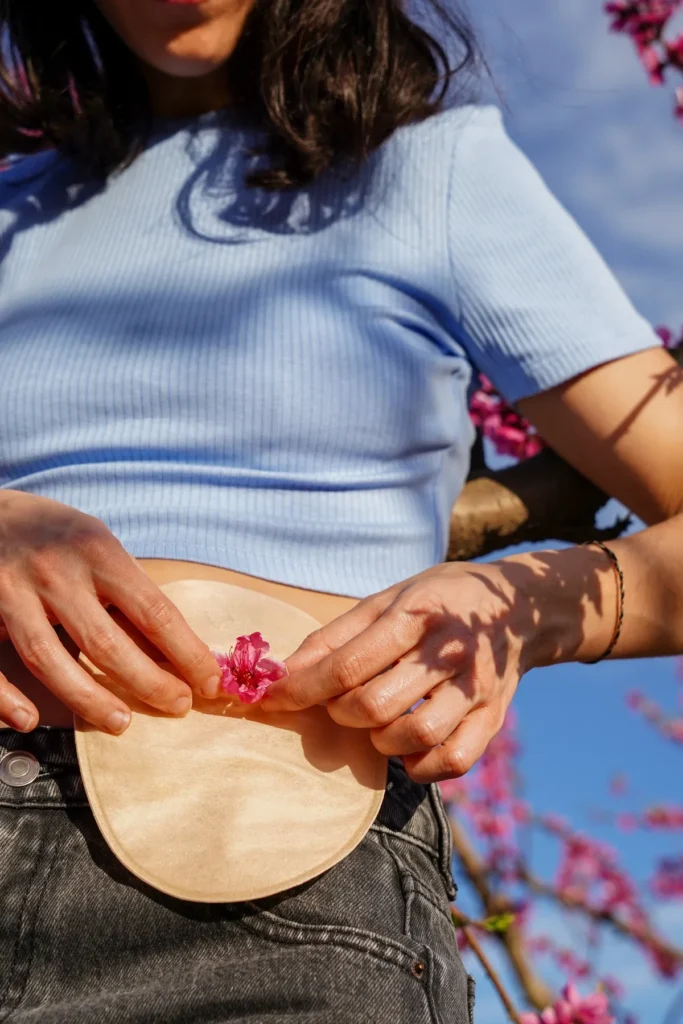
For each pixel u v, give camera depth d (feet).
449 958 3.59
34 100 4.38
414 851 3.66
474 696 3.58
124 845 3.45
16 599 3.58
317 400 3.85
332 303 3.93
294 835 3.50
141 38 4.10
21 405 3.92
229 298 3.95
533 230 4.10
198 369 3.86
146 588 3.56
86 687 3.50
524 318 4.05
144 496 3.82
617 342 4.07
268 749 3.58
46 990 3.45
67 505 3.75
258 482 3.82
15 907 3.49
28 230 4.25
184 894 3.42
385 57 4.11
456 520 4.54
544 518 4.57
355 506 3.85
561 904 10.83
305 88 4.07
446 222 4.05
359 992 3.41
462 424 4.14
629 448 4.08
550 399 4.12
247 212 4.08
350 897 3.51
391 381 3.89
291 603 3.77
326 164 4.07
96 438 3.86
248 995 3.38
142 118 4.34
